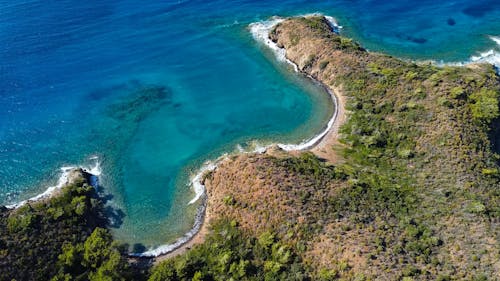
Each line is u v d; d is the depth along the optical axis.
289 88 108.19
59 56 120.12
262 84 110.62
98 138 98.06
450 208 68.88
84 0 144.25
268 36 126.31
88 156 93.81
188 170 89.19
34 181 87.94
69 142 97.25
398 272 58.38
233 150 92.88
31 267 65.81
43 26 130.62
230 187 77.56
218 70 116.44
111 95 109.44
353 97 97.25
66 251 69.12
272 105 103.94
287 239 66.50
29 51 121.25
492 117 82.94
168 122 101.62
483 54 118.56
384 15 138.12
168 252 73.31
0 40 124.06
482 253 60.81
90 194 83.38
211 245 69.81
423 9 140.62
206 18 137.75
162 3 144.88
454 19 134.75
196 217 78.88
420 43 124.25
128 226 78.81
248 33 130.00
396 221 68.06
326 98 102.88
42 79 113.19
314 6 144.00
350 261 60.97
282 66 115.75
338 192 72.38
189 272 66.06
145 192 85.19
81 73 115.50
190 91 110.12
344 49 109.38
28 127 100.88
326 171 76.88
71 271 67.25
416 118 85.56
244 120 100.56
